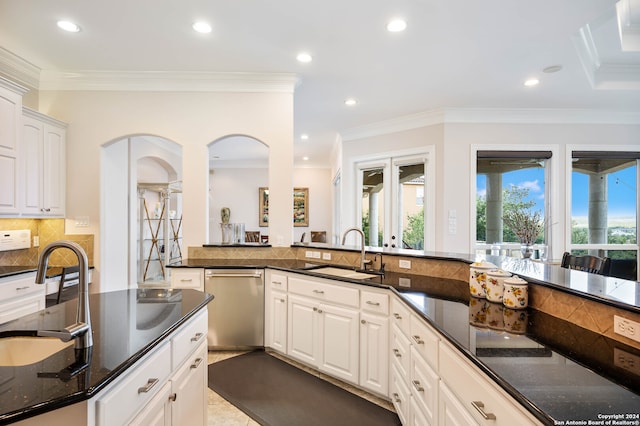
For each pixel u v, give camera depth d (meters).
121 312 1.56
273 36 2.70
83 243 3.41
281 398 2.32
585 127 4.51
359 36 2.70
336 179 6.96
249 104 3.52
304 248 3.44
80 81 3.41
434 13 2.39
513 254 4.54
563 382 0.88
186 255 3.50
